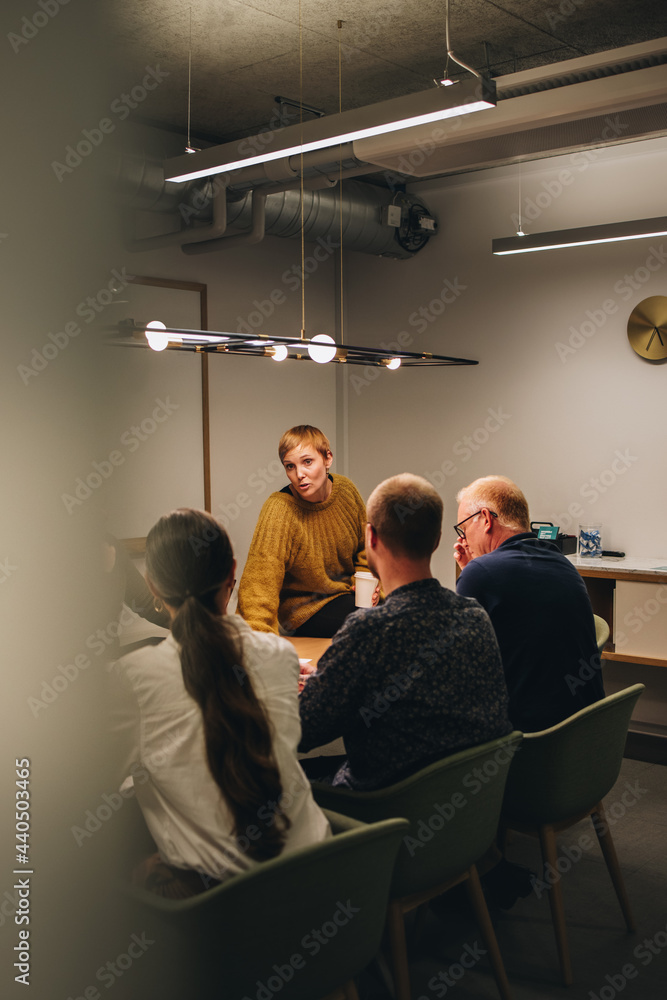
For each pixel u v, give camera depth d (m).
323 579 3.17
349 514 3.23
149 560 1.56
